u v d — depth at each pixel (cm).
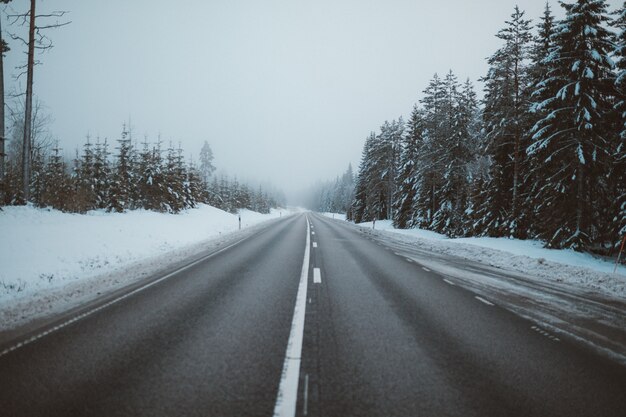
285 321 544
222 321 542
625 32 1495
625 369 399
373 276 948
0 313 581
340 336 482
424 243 2042
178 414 290
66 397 316
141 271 985
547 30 2184
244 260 1203
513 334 507
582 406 317
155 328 507
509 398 327
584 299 750
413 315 590
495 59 2323
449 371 380
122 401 310
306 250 1509
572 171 1744
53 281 855
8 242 1060
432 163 3147
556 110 1747
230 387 336
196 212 4103
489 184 2541
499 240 2105
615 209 1608
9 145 4334
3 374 360
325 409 300
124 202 2886
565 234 1736
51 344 444
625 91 1625
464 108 3080
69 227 1416
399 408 304
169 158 4122
